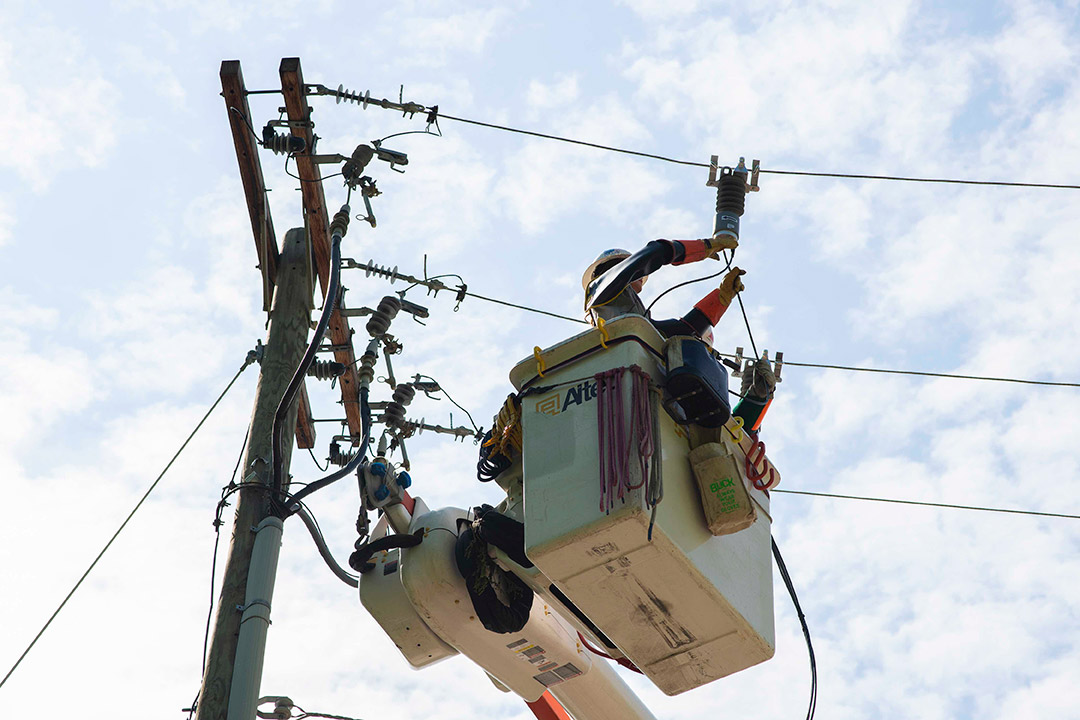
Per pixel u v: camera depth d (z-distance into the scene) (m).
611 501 7.40
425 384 12.58
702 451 7.86
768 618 8.22
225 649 9.46
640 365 7.79
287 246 12.70
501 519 8.81
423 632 9.73
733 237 8.78
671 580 7.70
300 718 11.62
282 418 10.37
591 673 10.17
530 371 8.11
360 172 12.11
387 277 12.75
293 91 12.29
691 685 8.48
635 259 8.48
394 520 9.71
